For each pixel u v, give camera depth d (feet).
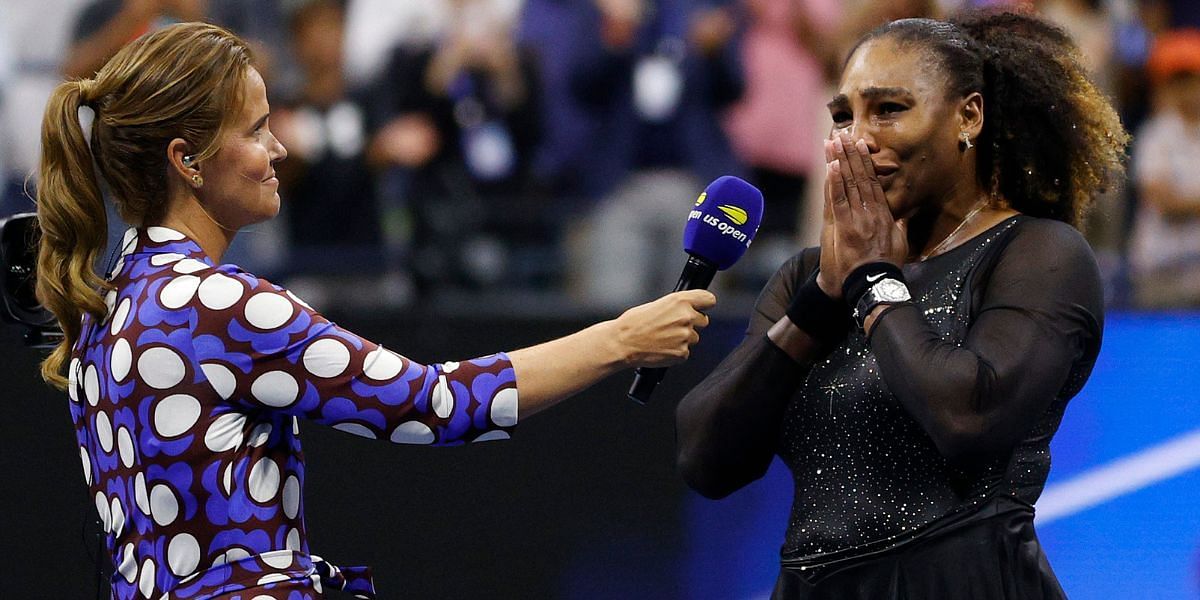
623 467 41.52
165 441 21.98
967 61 23.27
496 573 41.22
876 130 23.13
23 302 26.30
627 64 57.93
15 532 40.55
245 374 22.07
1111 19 60.59
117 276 23.12
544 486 41.45
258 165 23.21
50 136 22.57
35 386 40.63
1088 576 40.37
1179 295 54.44
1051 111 23.75
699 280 25.79
